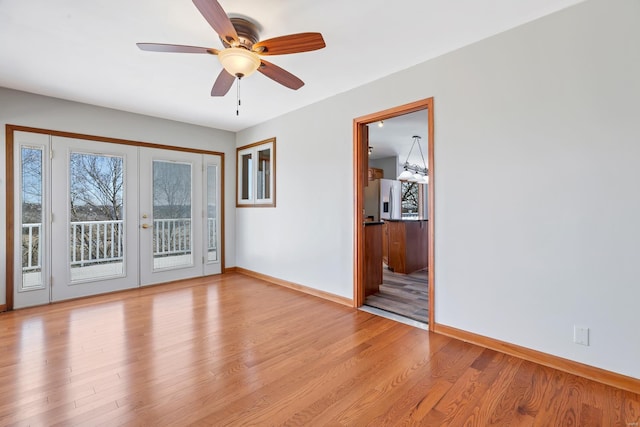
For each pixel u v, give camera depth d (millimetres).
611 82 1841
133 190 4070
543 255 2092
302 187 3889
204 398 1731
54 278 3482
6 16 1982
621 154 1815
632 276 1788
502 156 2262
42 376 1938
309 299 3584
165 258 4371
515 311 2217
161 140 4309
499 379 1918
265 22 2080
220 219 4945
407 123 4641
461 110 2465
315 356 2219
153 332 2629
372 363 2119
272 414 1604
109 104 3721
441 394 1771
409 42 2367
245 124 4656
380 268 3902
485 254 2354
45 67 2725
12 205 3230
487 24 2148
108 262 3881
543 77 2078
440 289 2609
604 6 1855
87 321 2877
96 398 1721
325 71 2854
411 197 8789
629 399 1713
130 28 2139
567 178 1996
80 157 3678
